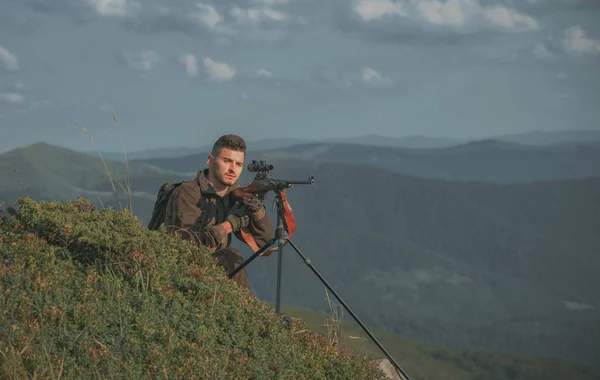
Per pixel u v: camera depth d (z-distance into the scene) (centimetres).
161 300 473
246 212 593
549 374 19275
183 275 510
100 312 436
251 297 553
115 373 393
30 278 439
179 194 595
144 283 484
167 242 533
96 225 500
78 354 400
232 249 594
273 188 568
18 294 420
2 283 426
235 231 608
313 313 11238
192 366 422
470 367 18712
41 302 425
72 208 525
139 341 429
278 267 569
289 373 488
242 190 590
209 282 508
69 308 432
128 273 485
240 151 598
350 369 553
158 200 622
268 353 493
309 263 593
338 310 606
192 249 541
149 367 410
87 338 412
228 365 450
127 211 531
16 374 361
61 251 481
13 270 440
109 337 427
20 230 492
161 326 449
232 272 574
